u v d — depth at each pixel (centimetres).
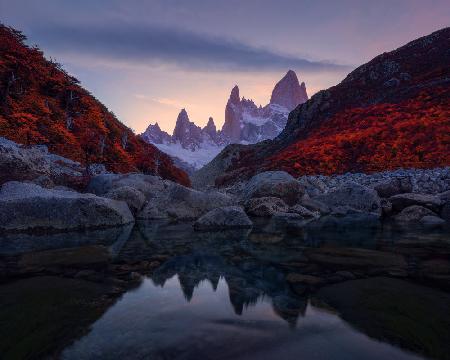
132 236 820
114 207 1020
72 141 3331
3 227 862
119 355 235
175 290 395
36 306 330
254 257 590
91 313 315
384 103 5169
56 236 805
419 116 3903
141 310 325
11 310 319
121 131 4909
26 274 456
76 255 586
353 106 5997
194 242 743
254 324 293
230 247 687
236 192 2730
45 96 3803
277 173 1606
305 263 541
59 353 238
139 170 4441
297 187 1559
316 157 3759
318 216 1344
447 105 3934
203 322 297
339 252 636
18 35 4100
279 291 393
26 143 2734
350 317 309
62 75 4497
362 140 3753
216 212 1009
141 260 557
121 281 430
